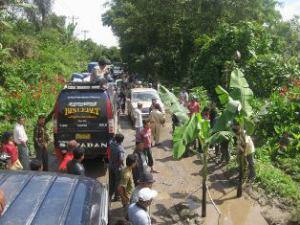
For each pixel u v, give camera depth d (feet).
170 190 35.58
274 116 50.06
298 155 45.03
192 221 29.81
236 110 30.99
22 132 34.60
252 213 31.40
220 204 32.78
